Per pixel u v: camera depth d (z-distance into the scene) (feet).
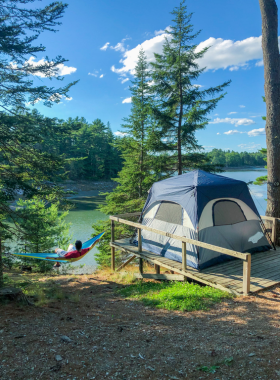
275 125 32.04
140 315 17.98
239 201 28.53
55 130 27.86
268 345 12.42
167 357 12.01
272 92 31.91
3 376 10.13
